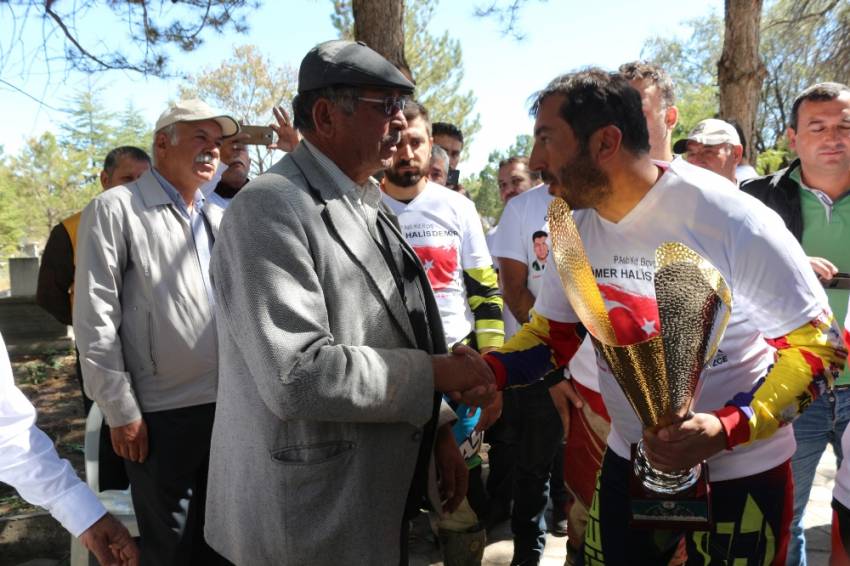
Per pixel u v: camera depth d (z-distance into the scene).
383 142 1.84
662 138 2.84
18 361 7.70
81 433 5.56
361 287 1.78
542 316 2.16
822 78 15.54
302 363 1.59
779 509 1.91
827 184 2.93
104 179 4.27
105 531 1.64
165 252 2.82
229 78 26.34
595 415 2.75
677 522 1.85
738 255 1.69
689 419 1.62
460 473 2.15
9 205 38.03
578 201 1.82
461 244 3.30
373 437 1.77
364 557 1.76
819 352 1.65
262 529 1.74
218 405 1.86
